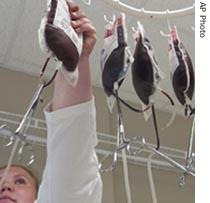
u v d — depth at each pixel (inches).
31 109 36.0
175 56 39.4
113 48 36.9
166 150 94.2
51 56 29.3
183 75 38.4
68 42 29.6
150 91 38.3
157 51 78.3
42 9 78.0
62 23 30.0
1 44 86.0
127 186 42.7
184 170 42.0
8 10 78.5
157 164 90.6
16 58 90.7
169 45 41.1
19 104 91.6
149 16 42.9
